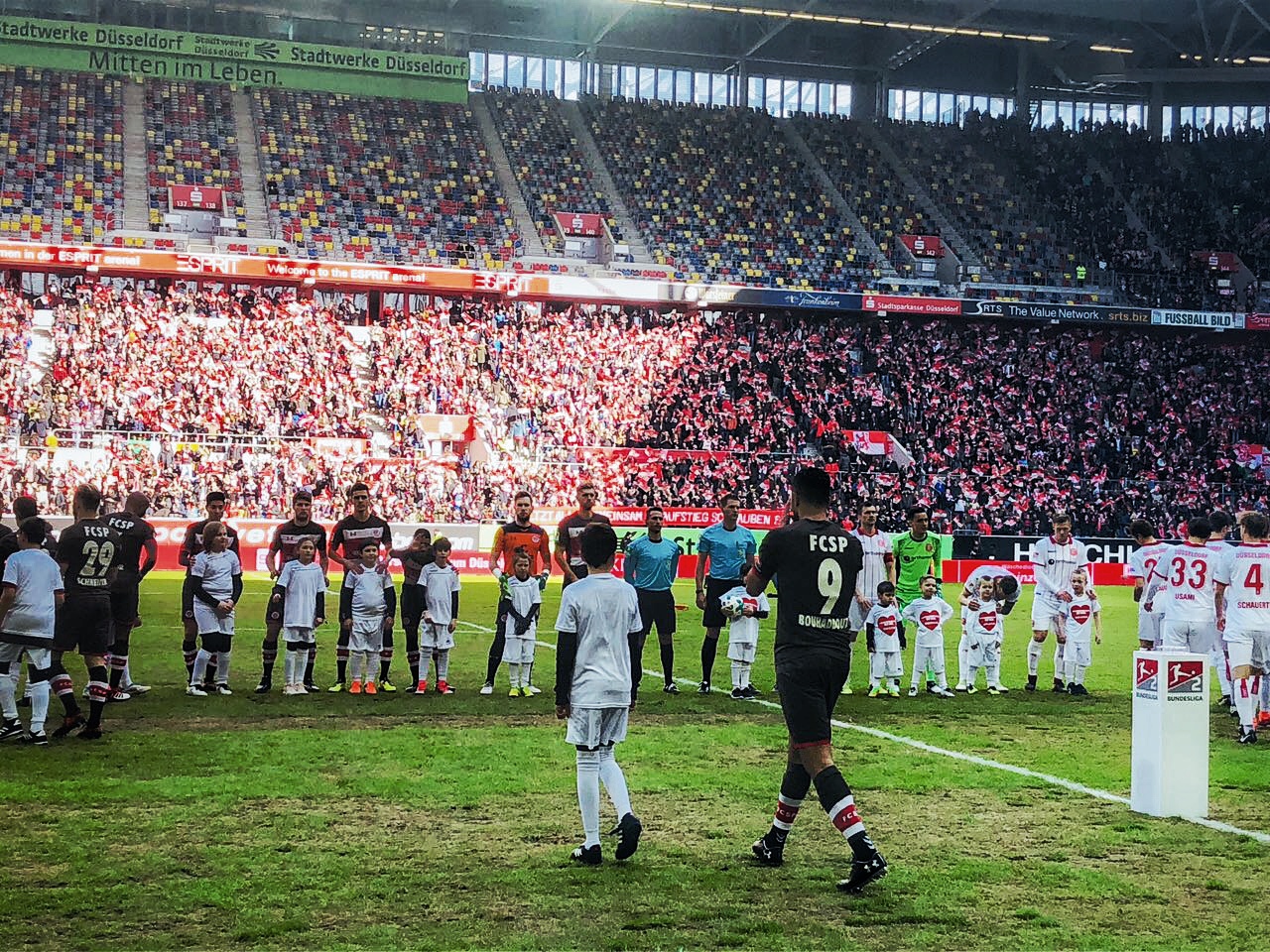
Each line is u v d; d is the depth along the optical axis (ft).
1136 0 168.14
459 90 173.99
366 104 169.99
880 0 166.40
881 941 22.58
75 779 34.60
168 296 140.15
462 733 43.09
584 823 27.35
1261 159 187.93
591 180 167.53
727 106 186.09
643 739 42.75
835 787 25.73
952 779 36.63
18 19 159.02
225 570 51.03
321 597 52.60
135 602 49.85
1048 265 168.96
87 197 143.74
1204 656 32.89
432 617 53.11
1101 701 53.93
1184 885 26.30
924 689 57.41
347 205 153.07
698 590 54.80
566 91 189.57
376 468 132.16
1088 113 204.95
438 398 143.64
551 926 23.07
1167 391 163.43
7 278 134.92
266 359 140.46
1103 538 143.64
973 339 162.71
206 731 42.80
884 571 55.93
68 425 130.31
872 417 152.87
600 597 27.68
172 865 26.55
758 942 22.43
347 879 25.80
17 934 22.25
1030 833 30.53
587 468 138.82
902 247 167.32
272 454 131.64
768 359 154.81
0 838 28.53
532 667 62.69
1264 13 169.68
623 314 152.76
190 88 164.66
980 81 200.75
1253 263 173.68
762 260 160.86
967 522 143.74
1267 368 167.02
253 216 147.95
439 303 148.56
